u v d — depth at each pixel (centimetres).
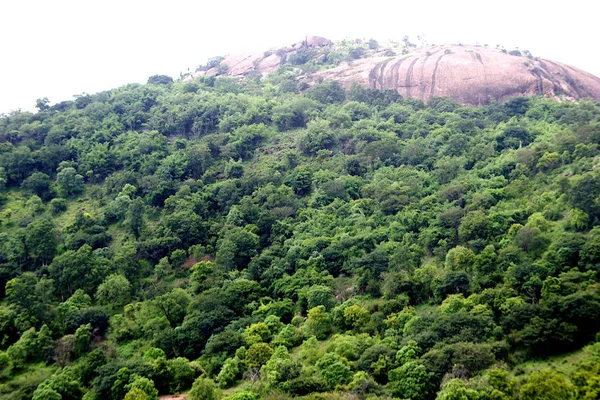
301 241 7362
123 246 7531
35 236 7275
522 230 5931
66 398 4944
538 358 4456
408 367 4366
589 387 3725
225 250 7212
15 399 4856
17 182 9369
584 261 5209
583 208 6053
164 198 9019
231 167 9544
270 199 8425
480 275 5700
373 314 5581
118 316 6266
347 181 8862
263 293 6656
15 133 10431
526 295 5122
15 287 6288
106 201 8938
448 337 4747
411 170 9031
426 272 6025
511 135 9706
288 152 10106
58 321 6128
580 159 7419
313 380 4456
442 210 7481
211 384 4750
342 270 6825
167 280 7256
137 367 5106
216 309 6119
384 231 7256
